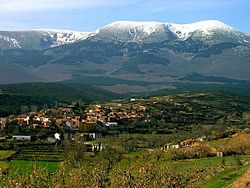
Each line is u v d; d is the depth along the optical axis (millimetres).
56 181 62281
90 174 73562
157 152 157375
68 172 74125
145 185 69062
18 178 58812
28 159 163875
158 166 78312
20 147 198125
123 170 73250
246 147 169625
